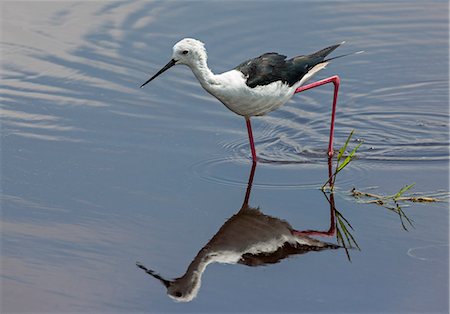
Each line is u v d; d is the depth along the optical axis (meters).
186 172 11.17
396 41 16.03
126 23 16.20
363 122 13.30
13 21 16.17
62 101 13.28
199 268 8.98
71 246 9.34
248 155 11.87
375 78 14.88
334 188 10.78
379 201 10.37
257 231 9.77
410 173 11.22
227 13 16.75
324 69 15.20
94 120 12.68
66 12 16.66
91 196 10.45
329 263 9.07
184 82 14.23
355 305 8.23
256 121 13.18
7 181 10.79
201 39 15.70
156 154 11.70
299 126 13.10
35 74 14.15
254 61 11.40
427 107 13.88
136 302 8.35
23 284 8.65
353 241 9.49
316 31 16.22
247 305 8.28
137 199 10.39
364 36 16.17
